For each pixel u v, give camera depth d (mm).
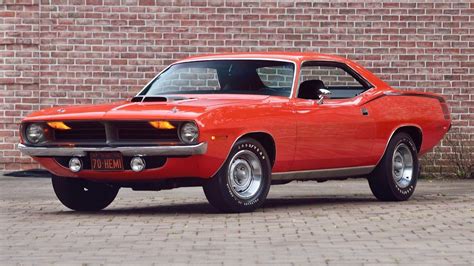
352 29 16922
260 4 16875
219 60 11789
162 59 16906
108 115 10430
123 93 16922
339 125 11711
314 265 7293
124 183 10750
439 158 16922
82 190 11289
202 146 10219
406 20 16969
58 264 7402
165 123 10289
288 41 16906
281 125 11039
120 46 16906
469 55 16953
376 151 12188
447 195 13375
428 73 16984
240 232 9141
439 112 13133
